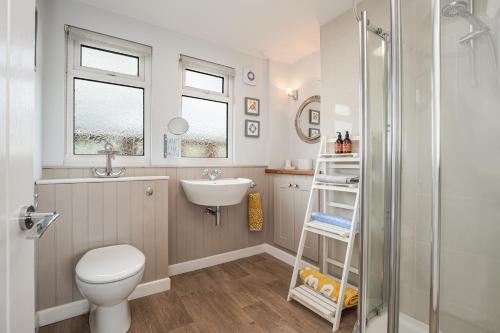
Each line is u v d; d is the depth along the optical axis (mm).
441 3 837
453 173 854
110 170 1926
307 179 2332
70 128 1919
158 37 2236
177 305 1775
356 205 1669
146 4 1941
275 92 2934
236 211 2670
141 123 2219
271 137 2896
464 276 880
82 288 1305
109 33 2016
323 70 2186
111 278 1293
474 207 871
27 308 607
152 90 2209
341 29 2047
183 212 2342
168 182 2193
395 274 1032
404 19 998
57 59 1825
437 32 827
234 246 2658
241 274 2293
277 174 2701
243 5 1956
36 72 1536
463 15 853
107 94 2084
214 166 2494
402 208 1037
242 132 2740
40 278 1567
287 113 3025
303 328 1538
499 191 876
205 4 1940
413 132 1001
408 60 1001
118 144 2119
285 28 2279
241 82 2738
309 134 2783
